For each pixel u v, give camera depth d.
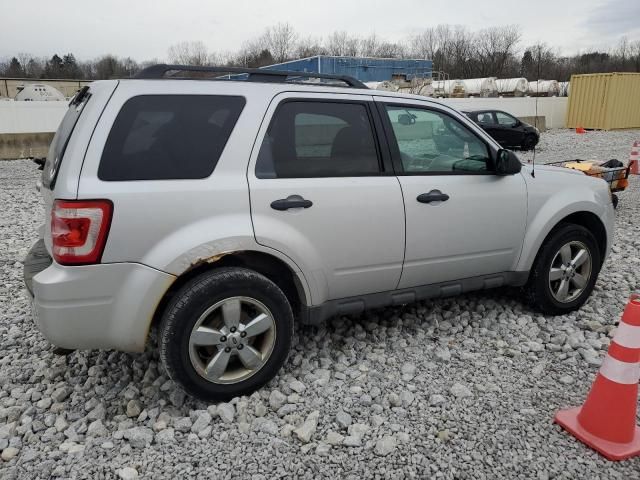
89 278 2.84
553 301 4.40
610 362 2.78
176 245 2.95
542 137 23.20
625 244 6.73
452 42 68.56
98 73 72.94
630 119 26.39
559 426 2.98
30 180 12.70
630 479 2.59
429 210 3.73
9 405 3.31
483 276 4.16
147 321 2.98
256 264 3.36
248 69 3.41
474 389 3.38
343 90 3.60
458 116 4.03
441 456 2.75
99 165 2.86
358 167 3.55
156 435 2.93
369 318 4.44
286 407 3.14
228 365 3.27
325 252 3.41
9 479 2.60
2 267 6.02
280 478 2.61
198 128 3.10
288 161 3.32
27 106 17.05
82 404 3.30
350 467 2.68
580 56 70.25
